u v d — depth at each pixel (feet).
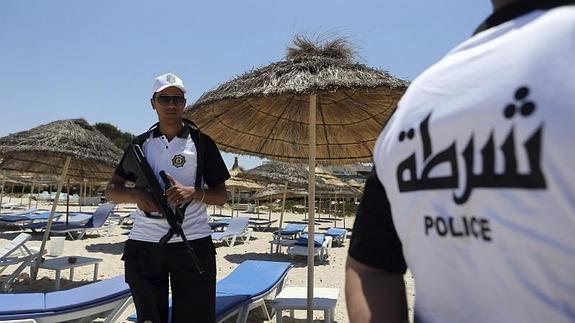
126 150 9.80
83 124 26.86
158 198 8.89
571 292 1.91
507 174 2.04
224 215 84.53
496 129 2.10
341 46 12.67
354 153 16.29
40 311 12.12
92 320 15.39
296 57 12.25
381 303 2.89
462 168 2.23
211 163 9.73
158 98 9.32
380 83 10.61
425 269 2.44
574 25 2.05
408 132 2.58
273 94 10.52
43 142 23.18
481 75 2.26
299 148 16.43
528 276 1.98
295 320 17.11
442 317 2.33
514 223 2.01
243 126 14.99
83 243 37.60
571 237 1.89
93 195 112.16
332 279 25.70
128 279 9.30
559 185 1.90
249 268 18.63
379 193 2.96
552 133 1.92
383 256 2.94
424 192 2.42
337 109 14.38
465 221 2.20
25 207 84.43
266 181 44.60
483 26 2.50
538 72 2.04
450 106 2.34
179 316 9.10
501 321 2.06
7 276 23.20
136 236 9.21
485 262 2.12
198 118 13.30
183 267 9.05
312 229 12.67
